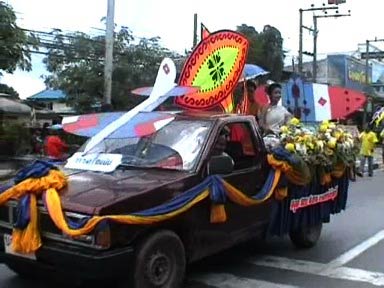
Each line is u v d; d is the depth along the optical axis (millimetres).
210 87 7281
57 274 5055
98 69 25781
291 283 5914
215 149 5711
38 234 4746
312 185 6988
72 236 4492
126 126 5824
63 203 4645
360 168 18656
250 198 5906
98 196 4688
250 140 6316
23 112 24000
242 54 7562
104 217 4453
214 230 5562
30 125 24922
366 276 6219
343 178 7766
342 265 6668
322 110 9773
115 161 5543
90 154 5879
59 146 13289
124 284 4762
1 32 17859
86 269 4488
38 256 4773
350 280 6059
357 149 7863
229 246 5863
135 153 5789
